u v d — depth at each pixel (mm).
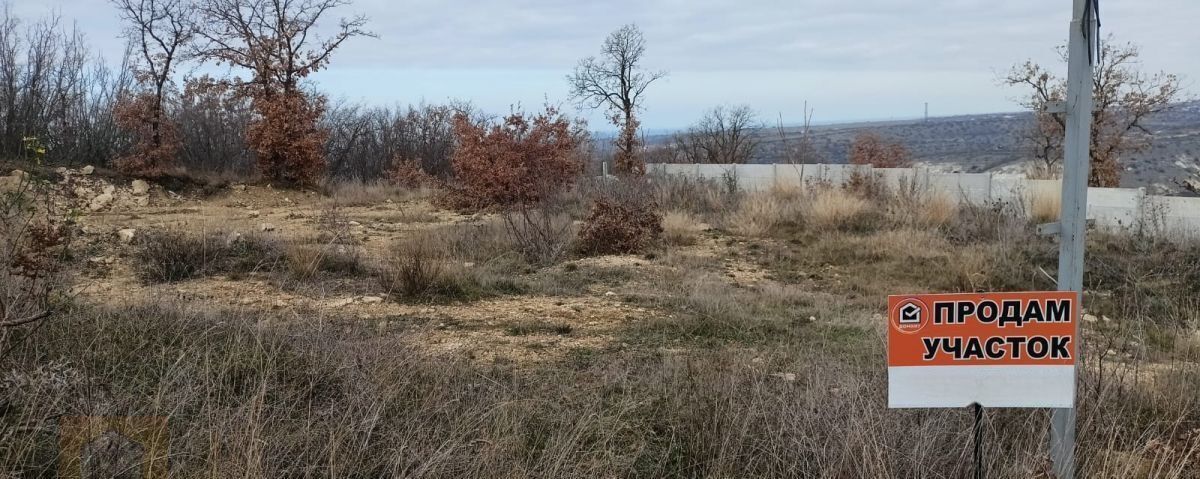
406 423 3598
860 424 3404
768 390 4215
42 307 4477
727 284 9617
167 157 21750
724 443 3506
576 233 12250
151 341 4691
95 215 15352
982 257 11227
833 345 6102
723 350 5820
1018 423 3779
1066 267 2938
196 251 8969
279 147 23078
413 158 30781
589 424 3816
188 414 3670
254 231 11609
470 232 12055
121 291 7406
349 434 3477
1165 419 3850
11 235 4586
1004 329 2822
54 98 21344
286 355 4559
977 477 3072
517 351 5832
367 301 7516
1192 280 10000
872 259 11977
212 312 5574
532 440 3760
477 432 3654
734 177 20578
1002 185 17188
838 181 19828
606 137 28969
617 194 13914
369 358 4410
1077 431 3531
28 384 3498
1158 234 12531
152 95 21688
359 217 16625
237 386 4102
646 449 3789
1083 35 2869
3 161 18078
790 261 12023
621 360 5457
